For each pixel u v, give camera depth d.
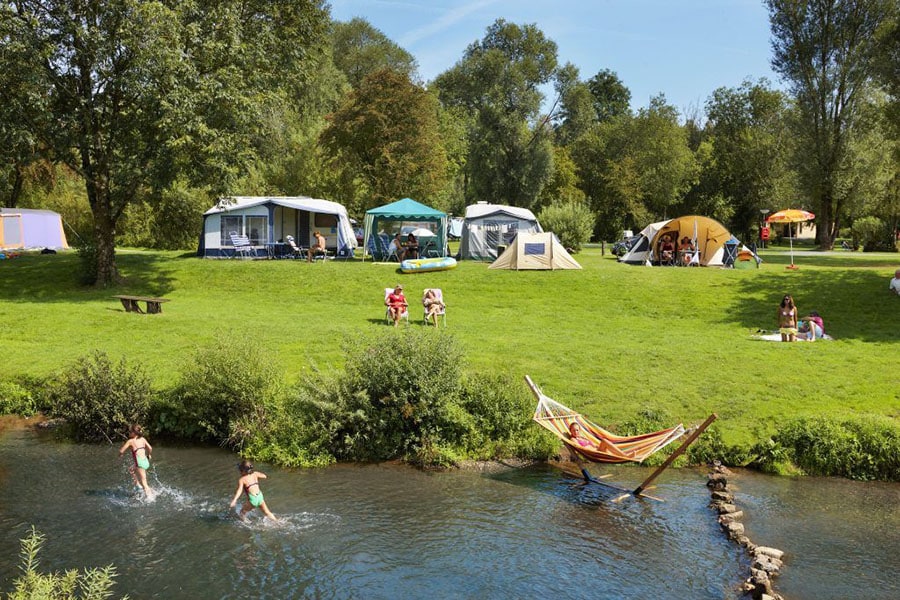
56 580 7.25
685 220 35.75
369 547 11.04
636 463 14.88
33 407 17.41
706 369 18.64
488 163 67.62
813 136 52.69
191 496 12.95
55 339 21.14
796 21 51.78
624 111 102.50
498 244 38.75
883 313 25.30
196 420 16.19
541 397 14.81
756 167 72.31
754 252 37.38
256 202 37.50
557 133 85.31
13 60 25.45
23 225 43.84
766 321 25.05
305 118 64.69
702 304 27.48
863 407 15.93
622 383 17.53
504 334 22.78
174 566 10.33
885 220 66.62
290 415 15.62
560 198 73.19
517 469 14.64
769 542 11.34
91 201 30.70
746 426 15.42
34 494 12.90
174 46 27.52
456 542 11.24
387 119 55.03
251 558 10.62
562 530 11.73
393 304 23.84
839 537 11.54
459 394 15.98
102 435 16.12
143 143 28.67
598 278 31.36
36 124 27.53
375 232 37.47
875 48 45.59
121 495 12.94
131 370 17.41
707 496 13.22
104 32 27.05
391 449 15.26
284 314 25.86
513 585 9.93
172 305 27.16
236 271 33.06
